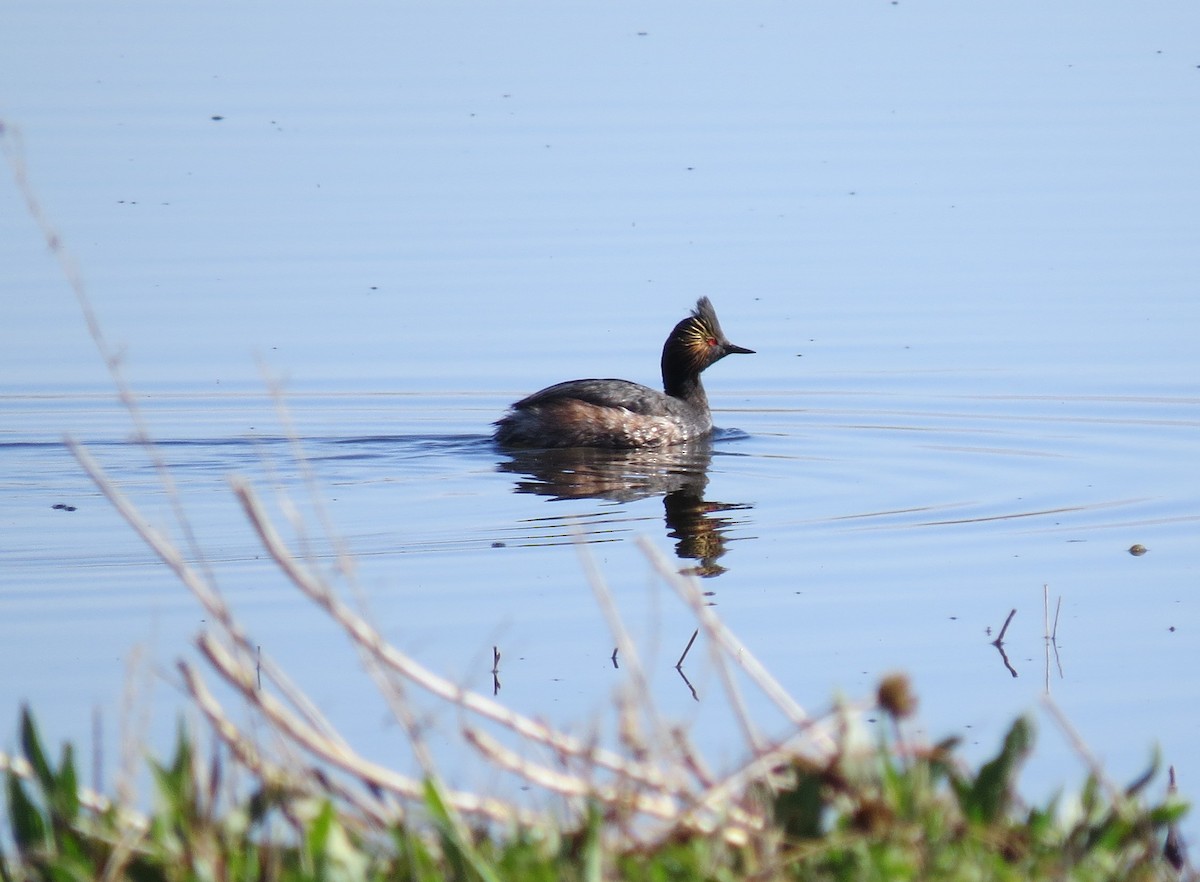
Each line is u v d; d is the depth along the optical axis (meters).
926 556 17.53
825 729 7.99
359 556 17.47
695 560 17.38
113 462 21.42
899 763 9.03
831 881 7.55
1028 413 23.50
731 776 7.89
